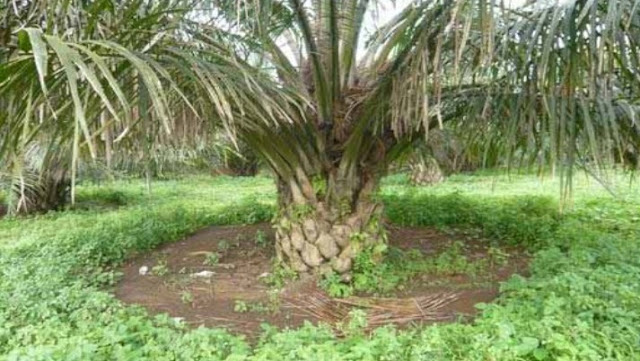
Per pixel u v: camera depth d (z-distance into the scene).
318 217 3.97
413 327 3.06
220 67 2.30
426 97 2.73
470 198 8.09
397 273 4.10
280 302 3.63
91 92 1.91
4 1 2.16
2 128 1.88
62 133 2.01
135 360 2.51
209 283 4.17
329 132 3.86
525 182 11.59
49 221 7.61
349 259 3.96
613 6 1.99
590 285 3.05
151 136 2.75
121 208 9.12
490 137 3.23
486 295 3.63
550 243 4.80
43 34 1.58
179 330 3.07
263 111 3.07
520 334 2.57
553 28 2.13
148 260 5.00
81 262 4.61
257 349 2.68
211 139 3.66
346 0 3.52
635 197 7.84
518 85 2.65
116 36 2.03
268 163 4.10
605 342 2.49
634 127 3.00
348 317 3.34
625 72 2.45
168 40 2.29
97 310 3.32
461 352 2.53
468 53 2.79
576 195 8.27
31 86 1.72
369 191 4.11
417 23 2.84
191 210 7.99
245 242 5.54
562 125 2.40
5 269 4.37
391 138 4.04
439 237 5.70
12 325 3.04
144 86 1.97
